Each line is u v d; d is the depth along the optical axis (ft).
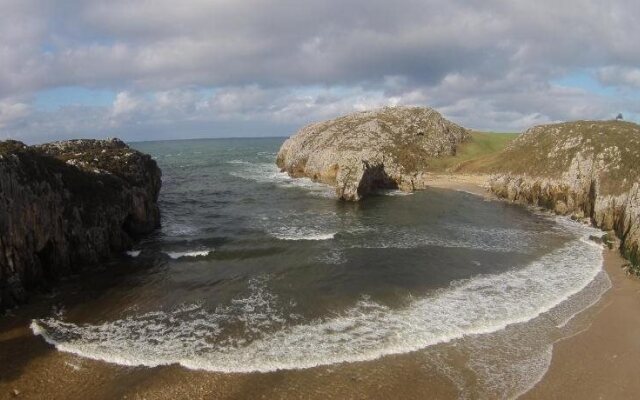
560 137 220.23
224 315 89.45
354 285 104.42
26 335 80.94
